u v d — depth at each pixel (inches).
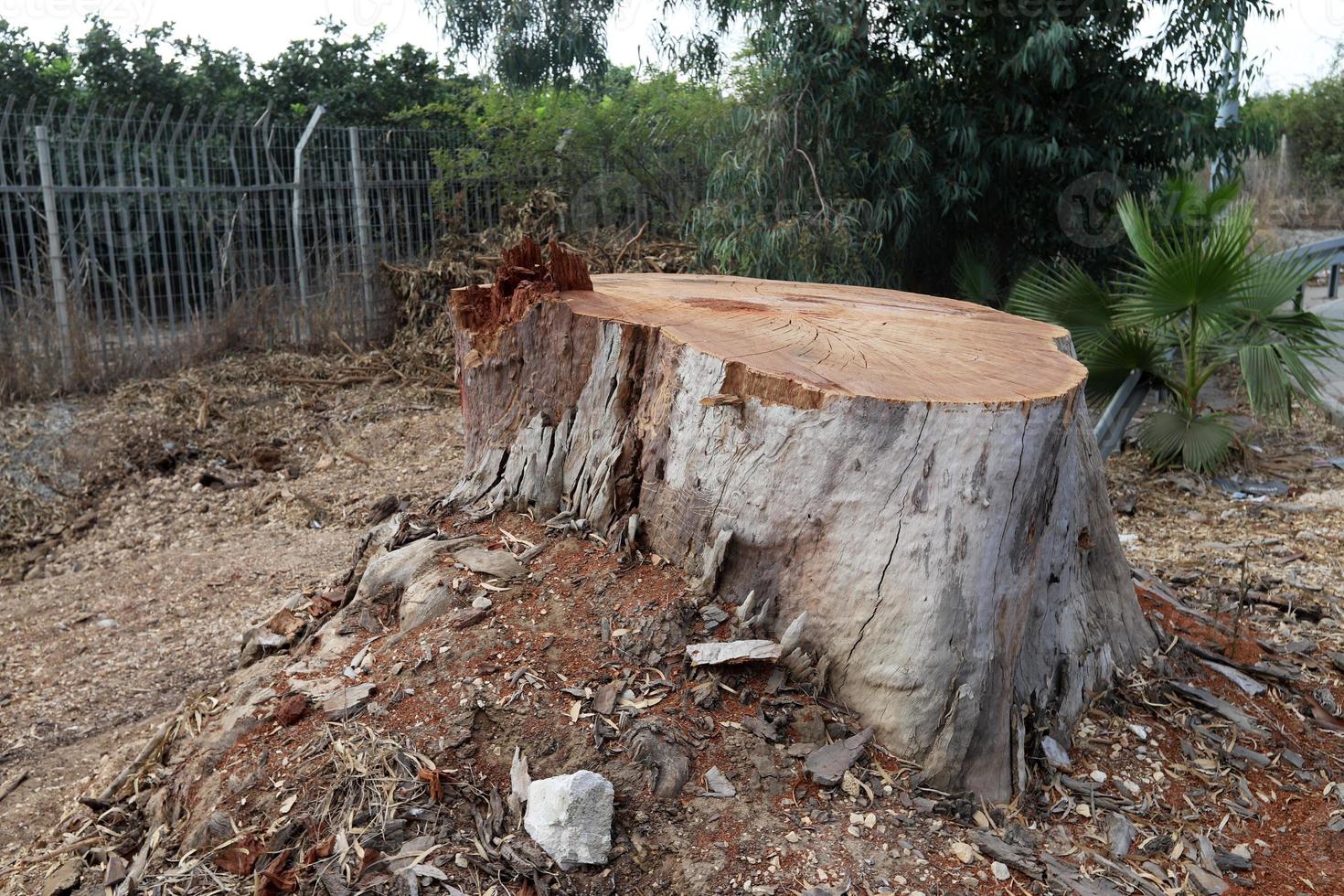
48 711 157.2
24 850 114.3
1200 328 252.4
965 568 93.0
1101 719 112.0
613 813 88.0
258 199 360.5
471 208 420.5
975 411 91.4
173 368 329.1
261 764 97.8
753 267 315.0
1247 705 120.6
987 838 89.5
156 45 505.7
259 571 210.5
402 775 92.2
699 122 411.5
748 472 103.6
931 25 301.6
